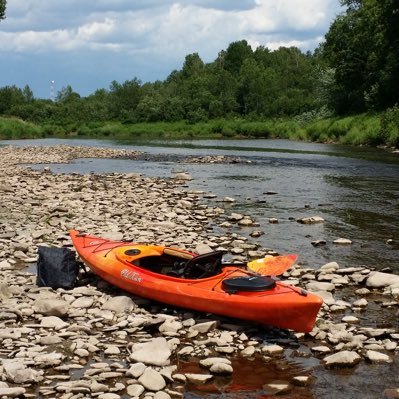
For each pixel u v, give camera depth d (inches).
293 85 4367.6
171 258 369.7
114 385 238.2
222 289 311.9
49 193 773.3
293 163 1253.7
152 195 778.8
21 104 4343.0
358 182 924.0
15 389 226.4
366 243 513.3
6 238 496.4
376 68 2279.8
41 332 291.0
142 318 313.4
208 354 274.4
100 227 554.3
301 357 273.9
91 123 3555.6
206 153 1582.2
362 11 2461.9
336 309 335.6
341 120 2101.4
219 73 4311.0
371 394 238.1
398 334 294.4
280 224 597.9
